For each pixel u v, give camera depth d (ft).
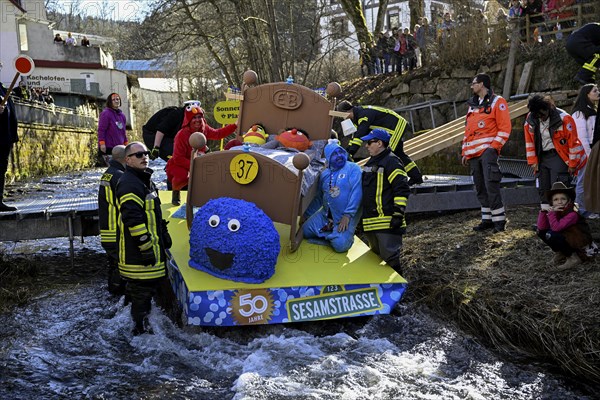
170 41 77.87
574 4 50.75
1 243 34.14
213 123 94.17
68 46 122.52
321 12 79.82
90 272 27.58
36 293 24.45
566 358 17.99
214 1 73.56
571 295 20.21
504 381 17.39
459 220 31.76
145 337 19.86
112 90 126.11
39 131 73.87
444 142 35.42
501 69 55.21
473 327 20.58
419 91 63.82
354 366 18.07
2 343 19.53
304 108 26.32
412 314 21.84
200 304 19.77
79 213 26.89
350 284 21.08
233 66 80.07
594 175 21.03
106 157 32.07
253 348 19.35
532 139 26.81
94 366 18.07
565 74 48.26
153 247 19.53
